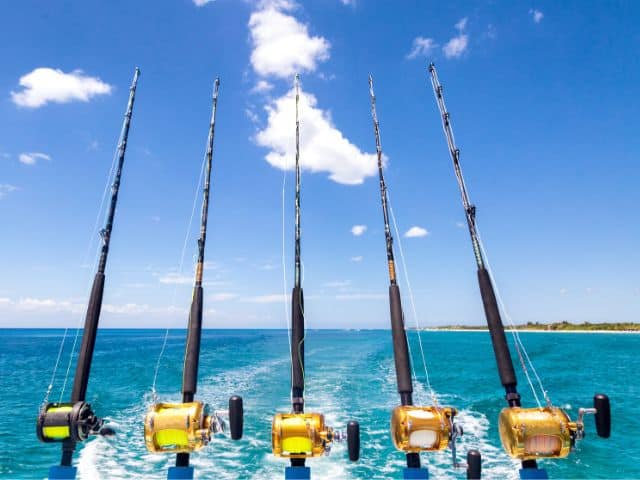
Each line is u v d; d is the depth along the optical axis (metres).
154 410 3.33
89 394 14.37
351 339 61.97
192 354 4.16
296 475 3.40
